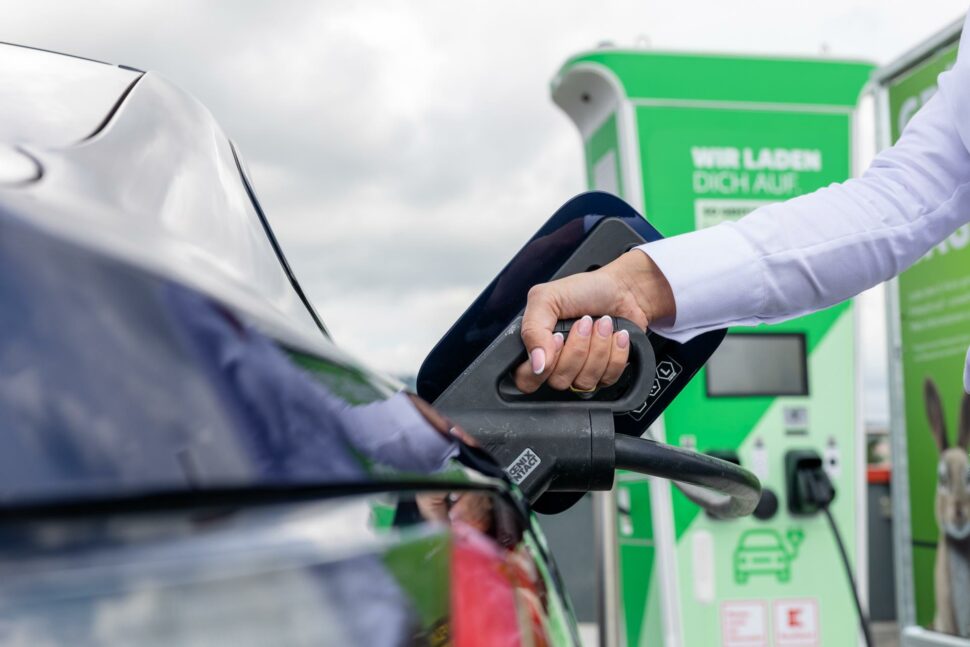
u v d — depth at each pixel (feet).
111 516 0.96
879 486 16.89
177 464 1.02
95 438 0.98
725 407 13.24
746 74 13.14
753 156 13.12
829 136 13.25
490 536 1.51
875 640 16.63
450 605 1.33
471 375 2.90
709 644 12.92
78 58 2.40
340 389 1.34
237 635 1.02
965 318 11.59
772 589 13.07
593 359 2.93
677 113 13.03
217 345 1.18
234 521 1.05
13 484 0.91
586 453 2.82
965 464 11.59
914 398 12.53
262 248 2.04
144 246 1.28
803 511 12.96
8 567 0.89
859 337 13.53
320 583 1.11
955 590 11.79
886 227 3.78
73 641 0.91
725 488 3.07
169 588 0.98
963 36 3.97
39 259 1.07
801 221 3.66
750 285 3.46
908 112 12.28
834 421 13.41
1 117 1.76
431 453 1.47
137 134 1.88
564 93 14.17
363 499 1.23
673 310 3.33
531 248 3.27
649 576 13.41
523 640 1.45
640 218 3.45
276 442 1.15
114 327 1.08
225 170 2.14
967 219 4.04
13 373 0.97
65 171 1.53
